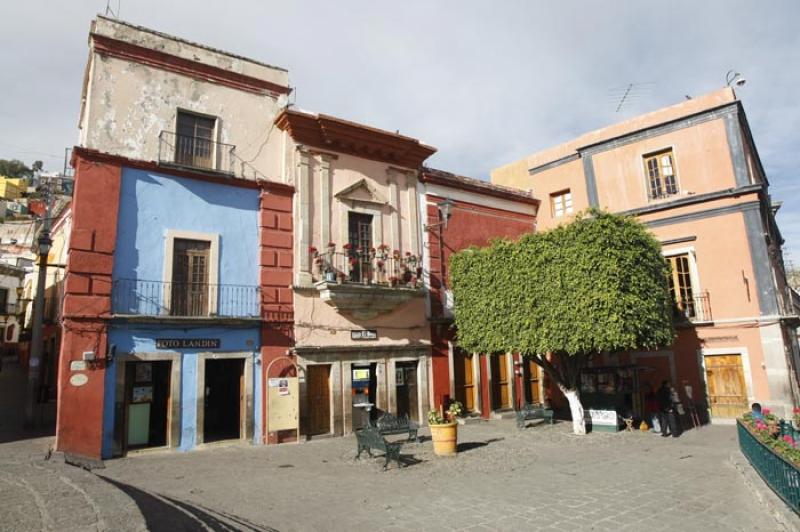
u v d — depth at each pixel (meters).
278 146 16.83
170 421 13.43
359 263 17.66
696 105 20.14
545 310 15.09
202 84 15.66
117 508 6.05
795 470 6.71
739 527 6.86
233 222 15.50
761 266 18.12
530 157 25.08
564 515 7.47
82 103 16.34
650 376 20.00
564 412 21.39
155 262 13.98
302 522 7.21
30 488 7.30
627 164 21.75
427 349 18.83
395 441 14.54
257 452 13.41
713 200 19.33
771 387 17.45
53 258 23.48
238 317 14.55
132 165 13.99
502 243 17.02
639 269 14.59
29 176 73.81
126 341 13.12
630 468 10.66
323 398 16.25
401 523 7.17
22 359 30.33
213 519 7.04
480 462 11.45
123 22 14.46
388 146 18.75
